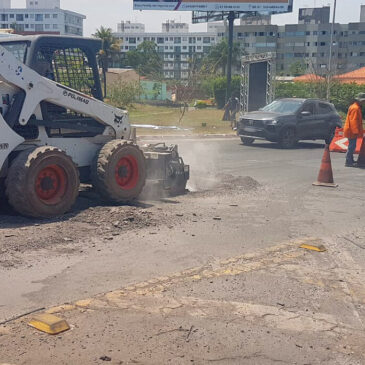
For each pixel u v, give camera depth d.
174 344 4.16
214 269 5.94
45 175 7.73
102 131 9.06
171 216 8.28
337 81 44.56
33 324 4.38
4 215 7.94
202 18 41.19
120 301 4.95
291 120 19.72
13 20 181.38
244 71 32.38
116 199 8.79
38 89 7.93
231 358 3.99
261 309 4.88
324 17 139.50
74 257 6.17
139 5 39.16
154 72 76.19
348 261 6.43
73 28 192.00
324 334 4.45
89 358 3.91
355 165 15.05
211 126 29.23
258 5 38.50
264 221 8.29
